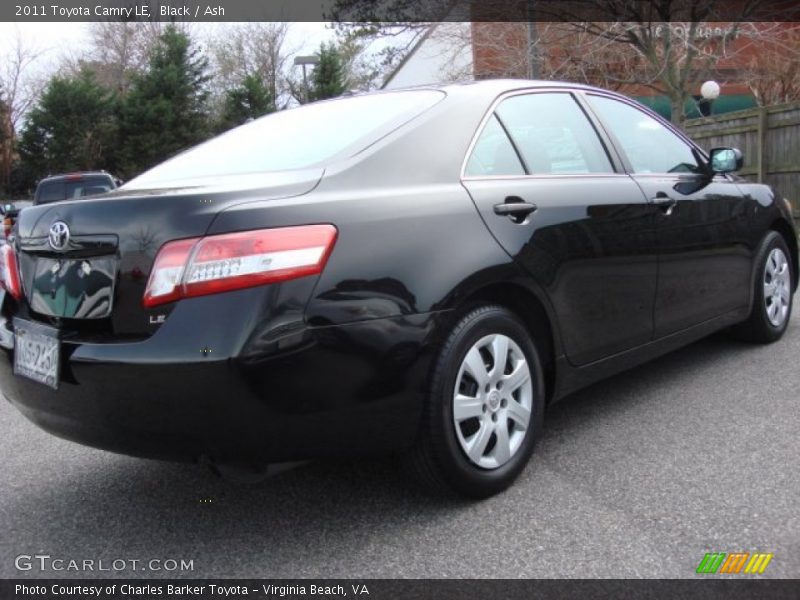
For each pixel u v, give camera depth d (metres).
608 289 3.41
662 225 3.77
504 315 2.92
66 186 14.58
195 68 35.88
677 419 3.67
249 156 3.17
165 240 2.36
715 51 14.10
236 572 2.52
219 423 2.29
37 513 3.06
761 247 4.73
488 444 2.89
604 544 2.52
